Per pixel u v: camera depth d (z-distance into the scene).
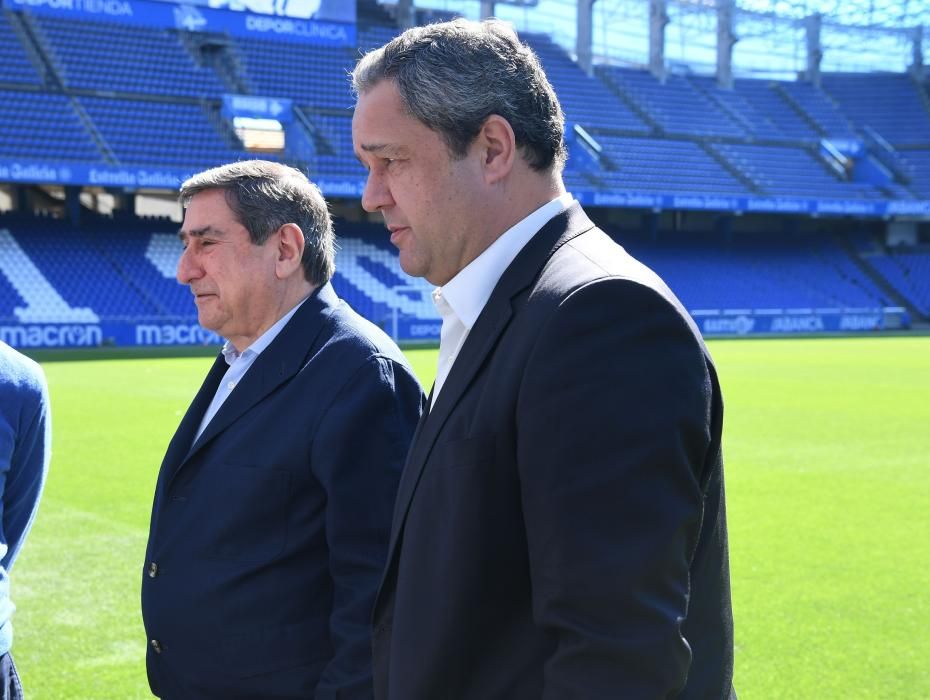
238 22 34.06
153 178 27.64
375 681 1.56
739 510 7.03
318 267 2.47
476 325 1.46
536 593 1.28
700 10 44.12
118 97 31.56
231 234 2.36
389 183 1.52
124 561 5.57
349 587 2.12
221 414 2.30
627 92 42.44
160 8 32.81
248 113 31.84
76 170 26.58
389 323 30.92
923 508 7.10
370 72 1.51
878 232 43.59
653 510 1.20
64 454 9.16
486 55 1.45
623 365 1.24
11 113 29.08
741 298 37.44
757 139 42.59
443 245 1.52
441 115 1.44
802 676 3.92
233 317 2.40
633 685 1.17
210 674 2.22
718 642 1.42
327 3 35.97
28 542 5.98
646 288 1.26
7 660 2.44
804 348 27.22
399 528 1.51
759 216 42.69
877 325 38.47
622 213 39.88
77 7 31.69
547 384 1.26
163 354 23.33
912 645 4.27
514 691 1.35
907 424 11.77
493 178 1.48
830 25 45.81
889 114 45.62
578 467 1.23
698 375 1.26
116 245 29.39
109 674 3.92
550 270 1.40
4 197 29.98
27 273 27.20
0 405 2.44
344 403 2.21
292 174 2.48
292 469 2.19
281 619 2.19
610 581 1.19
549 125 1.50
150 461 8.79
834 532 6.37
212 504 2.23
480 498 1.35
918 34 46.03
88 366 19.69
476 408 1.39
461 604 1.36
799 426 11.61
